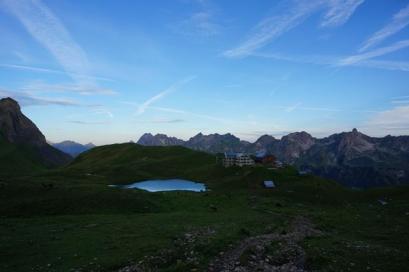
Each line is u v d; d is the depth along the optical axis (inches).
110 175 7042.3
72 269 1350.9
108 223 2514.8
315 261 1486.2
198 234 2049.7
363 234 2475.4
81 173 7096.5
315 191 5226.4
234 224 2524.6
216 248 1692.9
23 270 1358.3
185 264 1391.5
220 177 6820.9
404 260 1519.4
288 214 3499.0
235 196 4658.0
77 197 3511.3
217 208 3786.9
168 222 2576.3
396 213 3794.3
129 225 2401.6
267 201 4402.1
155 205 3585.1
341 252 1665.8
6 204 3282.5
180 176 7308.1
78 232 2143.2
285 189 5319.9
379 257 1578.5
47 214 3097.9
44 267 1392.7
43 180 4680.1
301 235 2222.0
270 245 1812.3
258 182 5856.3
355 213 3809.1
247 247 1737.2
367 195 5565.9
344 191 5728.3
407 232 2532.0
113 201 3491.6
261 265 1443.2
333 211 4001.0
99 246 1744.6
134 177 6924.2
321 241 1973.4
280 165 7199.8
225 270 1365.7
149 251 1619.1
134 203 3503.9
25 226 2405.3
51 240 1902.1
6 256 1574.8
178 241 1843.0
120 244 1785.2
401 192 5497.1
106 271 1358.3
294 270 1370.6
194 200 4072.3
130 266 1393.9
